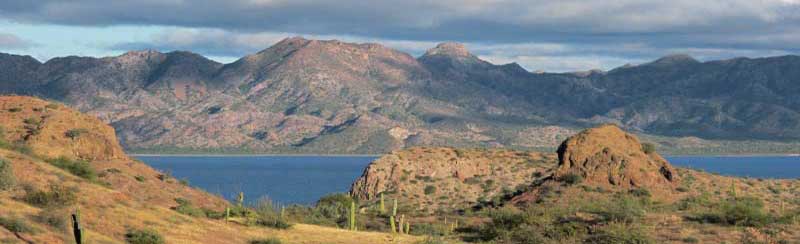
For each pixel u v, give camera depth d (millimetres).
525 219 85438
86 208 58031
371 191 132375
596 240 75688
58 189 57875
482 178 134875
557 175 114500
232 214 79375
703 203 104875
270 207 88812
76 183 66812
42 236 46344
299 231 74625
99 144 103375
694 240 74312
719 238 75750
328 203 118625
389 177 133625
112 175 93438
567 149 117688
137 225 58531
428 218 103938
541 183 115062
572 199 105562
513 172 136750
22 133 98625
